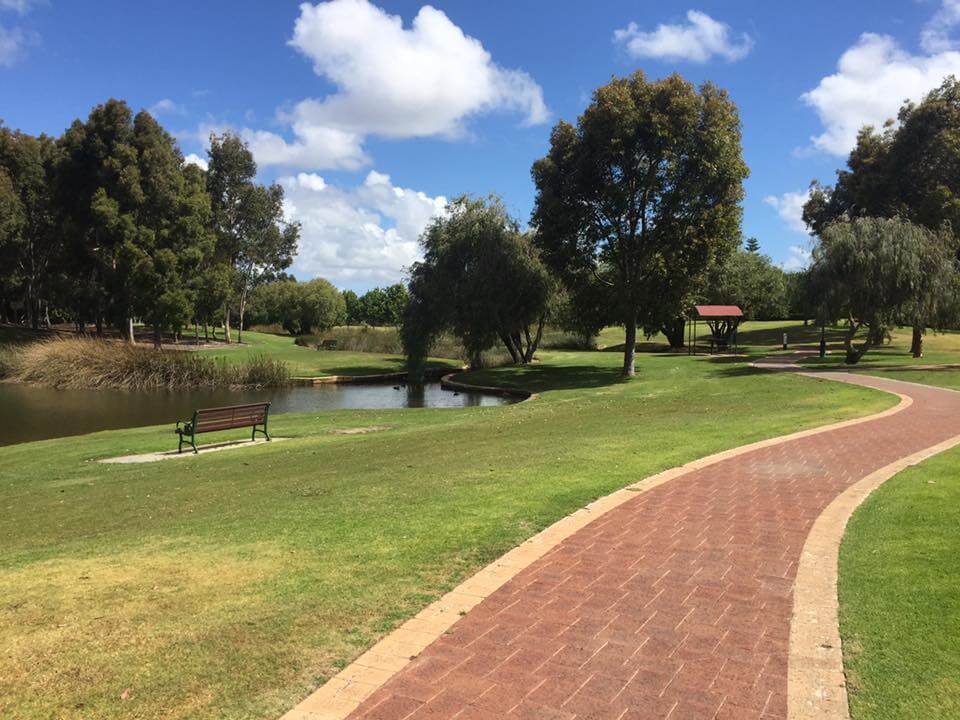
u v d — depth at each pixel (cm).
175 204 5009
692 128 2972
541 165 3256
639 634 422
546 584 504
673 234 3155
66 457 1518
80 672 382
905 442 1098
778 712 333
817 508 705
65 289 5209
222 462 1336
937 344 4769
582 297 3578
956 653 379
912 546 556
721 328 5769
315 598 483
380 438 1579
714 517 678
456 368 4591
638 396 2356
